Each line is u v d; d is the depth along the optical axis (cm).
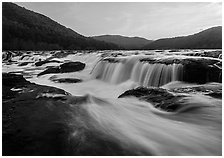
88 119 538
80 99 712
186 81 1106
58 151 382
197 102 641
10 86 896
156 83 1215
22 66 2689
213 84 996
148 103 677
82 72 1831
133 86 1260
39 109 594
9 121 502
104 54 2445
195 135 466
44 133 443
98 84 1390
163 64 1212
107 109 629
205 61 1170
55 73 1800
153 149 404
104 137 441
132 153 388
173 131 490
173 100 664
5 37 6344
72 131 458
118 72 1443
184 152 400
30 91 820
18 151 378
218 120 543
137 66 1359
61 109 600
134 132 478
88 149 392
